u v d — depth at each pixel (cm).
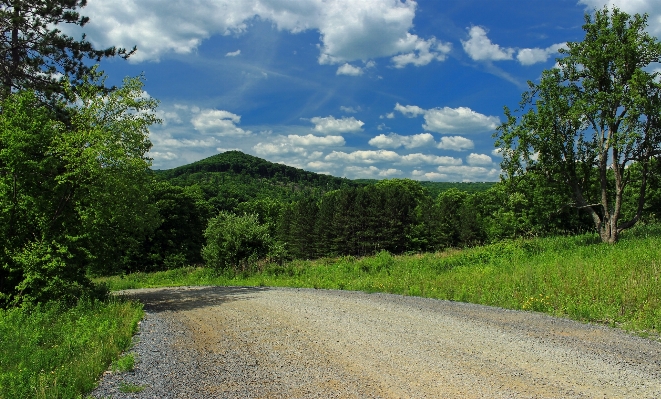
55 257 1106
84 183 1191
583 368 544
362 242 6372
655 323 770
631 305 902
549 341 682
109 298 1214
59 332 792
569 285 1081
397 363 580
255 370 563
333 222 6731
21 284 1053
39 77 1653
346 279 1745
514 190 2570
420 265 1900
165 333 815
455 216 6075
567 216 3088
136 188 1319
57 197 1188
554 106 2284
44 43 1616
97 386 512
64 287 1095
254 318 948
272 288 1625
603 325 802
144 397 471
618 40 2167
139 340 755
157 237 4672
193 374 552
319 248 6988
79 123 1270
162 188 4778
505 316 902
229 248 2517
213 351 670
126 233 1373
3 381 508
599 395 454
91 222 1188
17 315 916
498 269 1547
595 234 2417
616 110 2186
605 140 2245
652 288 964
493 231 4919
